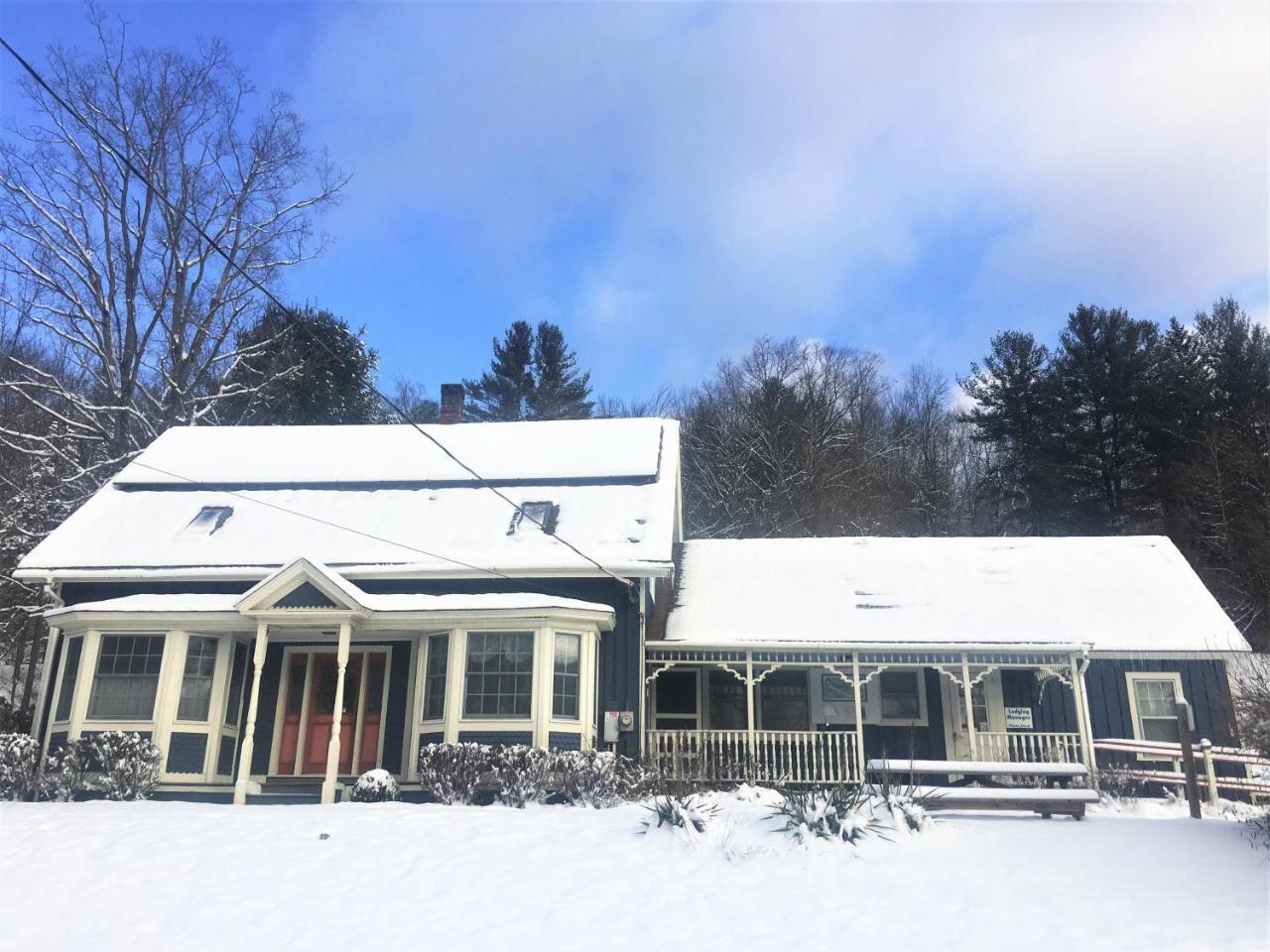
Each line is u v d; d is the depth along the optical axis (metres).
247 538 18.34
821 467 42.62
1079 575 20.08
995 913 8.45
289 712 17.39
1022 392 41.69
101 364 29.80
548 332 50.84
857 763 16.80
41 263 27.81
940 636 17.78
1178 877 9.30
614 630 16.91
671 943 8.03
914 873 9.59
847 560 20.94
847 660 17.61
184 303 29.77
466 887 9.41
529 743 15.16
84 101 28.25
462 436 21.64
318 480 19.98
